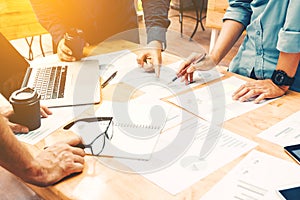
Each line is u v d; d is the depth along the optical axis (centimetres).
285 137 91
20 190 111
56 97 113
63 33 161
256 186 73
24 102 92
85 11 170
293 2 116
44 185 75
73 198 71
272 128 96
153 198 70
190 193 71
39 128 97
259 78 143
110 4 174
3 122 72
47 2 168
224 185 73
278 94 115
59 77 127
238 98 113
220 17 269
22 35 257
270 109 107
